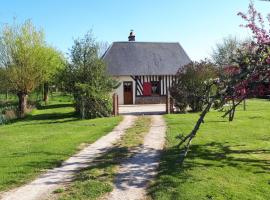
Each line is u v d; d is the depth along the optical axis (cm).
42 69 3322
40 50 3284
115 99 2392
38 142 1415
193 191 765
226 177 865
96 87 2425
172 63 3766
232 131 1506
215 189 776
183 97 2394
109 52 3769
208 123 1745
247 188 786
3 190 831
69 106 3725
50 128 1919
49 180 894
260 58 972
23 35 3244
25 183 877
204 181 832
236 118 1916
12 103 4003
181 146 1228
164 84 3681
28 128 1995
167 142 1317
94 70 2461
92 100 2370
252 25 999
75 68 2469
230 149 1170
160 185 814
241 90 989
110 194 780
